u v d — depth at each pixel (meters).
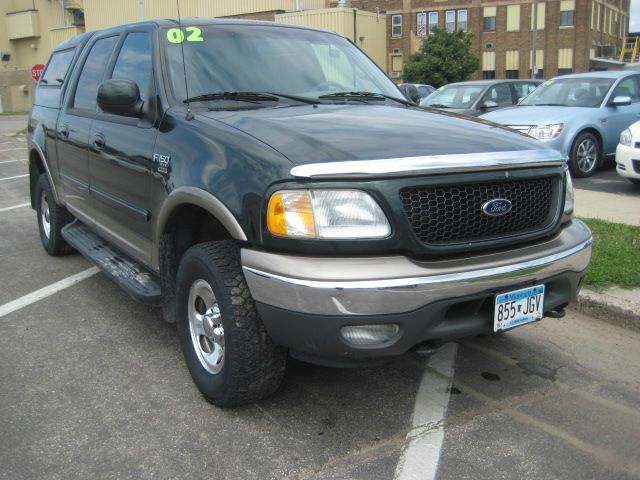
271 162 2.88
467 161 2.89
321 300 2.69
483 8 44.16
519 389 3.64
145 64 4.12
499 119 10.39
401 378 3.76
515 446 3.06
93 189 4.71
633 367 3.91
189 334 3.54
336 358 2.88
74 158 5.07
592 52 44.75
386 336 2.81
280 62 4.23
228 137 3.21
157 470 2.87
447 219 2.88
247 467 2.89
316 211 2.74
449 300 2.81
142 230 3.94
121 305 4.99
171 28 4.16
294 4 30.81
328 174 2.73
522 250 3.08
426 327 2.81
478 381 3.73
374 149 2.90
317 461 2.93
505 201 3.03
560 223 3.33
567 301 3.37
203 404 3.44
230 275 3.07
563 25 42.88
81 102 5.13
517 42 43.81
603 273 4.98
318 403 3.46
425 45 39.91
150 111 3.88
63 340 4.32
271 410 3.38
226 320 3.05
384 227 2.75
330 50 4.62
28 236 7.37
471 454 2.99
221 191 3.04
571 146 9.94
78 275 5.77
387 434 3.16
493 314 2.97
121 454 2.98
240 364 3.06
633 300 4.59
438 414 3.35
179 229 3.68
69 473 2.84
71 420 3.28
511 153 3.09
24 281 5.61
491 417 3.33
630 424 3.27
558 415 3.35
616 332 4.43
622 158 8.73
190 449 3.02
